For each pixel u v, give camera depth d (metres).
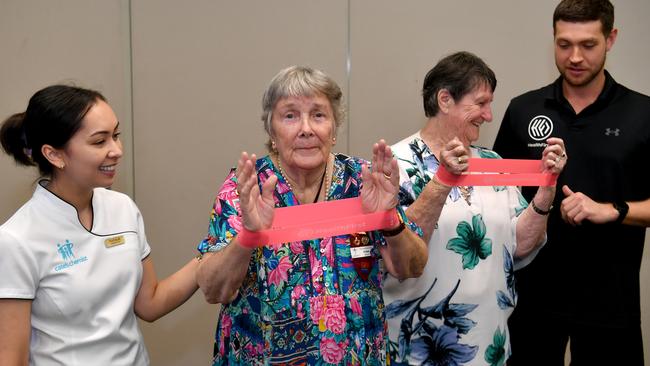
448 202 1.62
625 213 1.73
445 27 2.41
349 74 2.42
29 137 1.30
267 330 1.20
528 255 1.78
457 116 1.61
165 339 2.54
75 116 1.27
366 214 1.20
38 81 2.29
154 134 2.39
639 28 2.42
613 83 1.93
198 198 2.44
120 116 2.37
